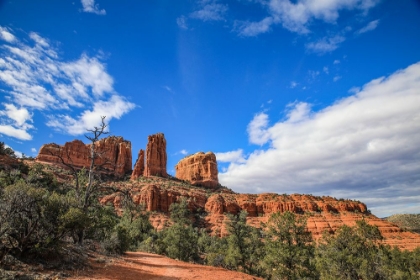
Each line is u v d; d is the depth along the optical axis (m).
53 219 16.88
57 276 13.62
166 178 154.25
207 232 99.62
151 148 160.12
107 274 16.92
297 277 27.30
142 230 63.72
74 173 30.28
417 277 34.31
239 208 122.00
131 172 166.62
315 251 35.19
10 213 14.62
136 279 16.80
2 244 14.98
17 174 60.06
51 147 140.00
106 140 166.50
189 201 116.56
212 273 21.95
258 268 46.50
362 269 27.33
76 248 22.12
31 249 15.45
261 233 64.19
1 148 91.62
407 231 98.56
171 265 25.70
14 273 12.25
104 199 101.19
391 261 35.22
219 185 180.75
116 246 31.28
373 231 32.22
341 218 109.94
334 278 26.19
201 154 188.88
